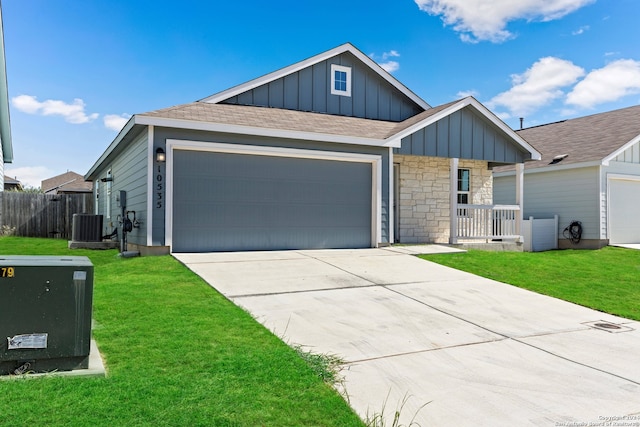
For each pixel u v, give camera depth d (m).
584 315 5.96
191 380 3.24
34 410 2.69
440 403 3.27
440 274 8.07
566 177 15.69
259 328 4.59
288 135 10.05
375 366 3.92
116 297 5.52
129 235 11.13
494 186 18.56
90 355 3.60
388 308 5.78
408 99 14.19
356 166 11.11
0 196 16.61
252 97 12.24
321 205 10.73
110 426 2.57
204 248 9.60
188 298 5.61
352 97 13.41
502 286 7.40
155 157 9.08
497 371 3.93
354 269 8.13
